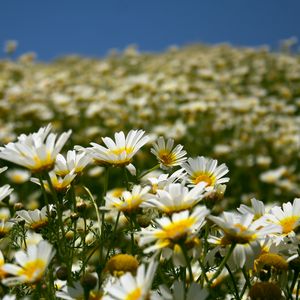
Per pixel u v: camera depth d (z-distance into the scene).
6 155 0.35
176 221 0.31
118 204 0.38
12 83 2.46
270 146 1.70
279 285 0.36
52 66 3.79
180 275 0.39
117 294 0.28
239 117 1.88
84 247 0.43
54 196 0.36
